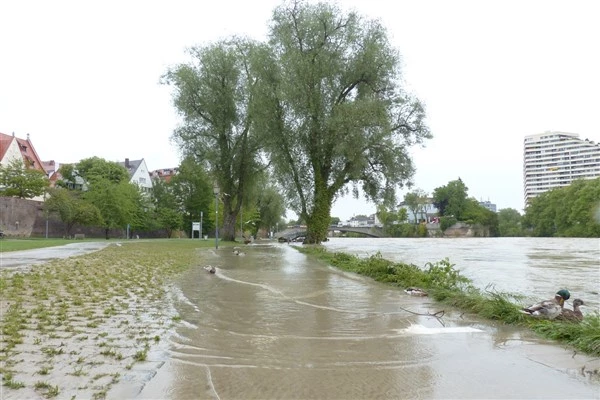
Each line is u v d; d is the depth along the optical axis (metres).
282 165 36.81
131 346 5.77
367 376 4.67
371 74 35.50
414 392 4.18
